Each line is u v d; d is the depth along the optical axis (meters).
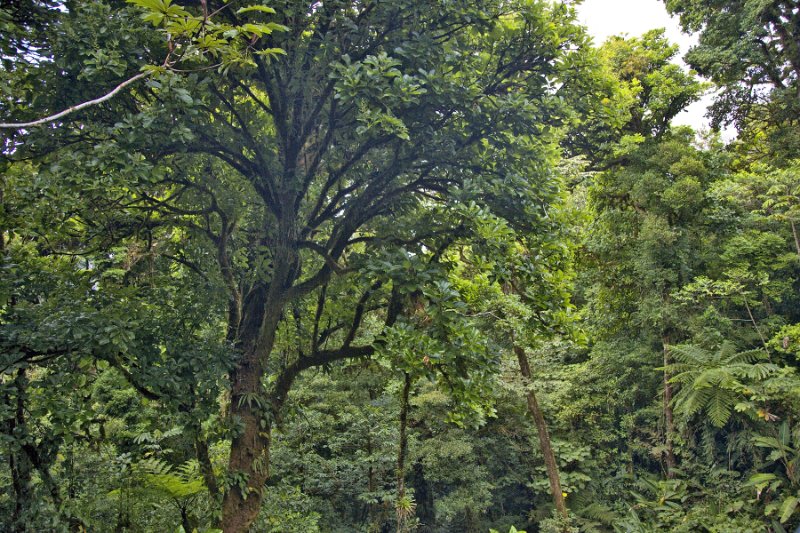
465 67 6.48
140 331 6.23
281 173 7.14
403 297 7.09
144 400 7.62
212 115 6.96
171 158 6.74
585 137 16.02
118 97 5.69
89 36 5.09
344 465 12.44
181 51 4.29
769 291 13.10
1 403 5.35
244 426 6.72
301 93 6.88
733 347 11.75
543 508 15.39
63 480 7.21
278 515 8.80
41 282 6.06
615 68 15.78
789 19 15.19
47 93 5.51
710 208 14.34
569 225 7.28
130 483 7.68
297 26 6.01
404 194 7.58
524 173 7.00
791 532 10.56
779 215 12.24
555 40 6.67
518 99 6.34
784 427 11.18
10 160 5.52
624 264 15.37
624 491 14.84
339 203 8.73
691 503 12.91
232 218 7.47
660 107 15.29
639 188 14.36
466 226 6.50
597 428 15.69
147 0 2.56
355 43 6.55
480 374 6.42
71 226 6.75
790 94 15.62
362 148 6.68
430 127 6.38
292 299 7.88
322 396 12.94
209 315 7.43
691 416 12.69
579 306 18.31
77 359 5.36
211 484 7.07
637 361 15.51
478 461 15.23
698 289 12.85
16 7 5.07
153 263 7.87
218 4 5.45
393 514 13.12
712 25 15.85
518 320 6.70
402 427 6.82
